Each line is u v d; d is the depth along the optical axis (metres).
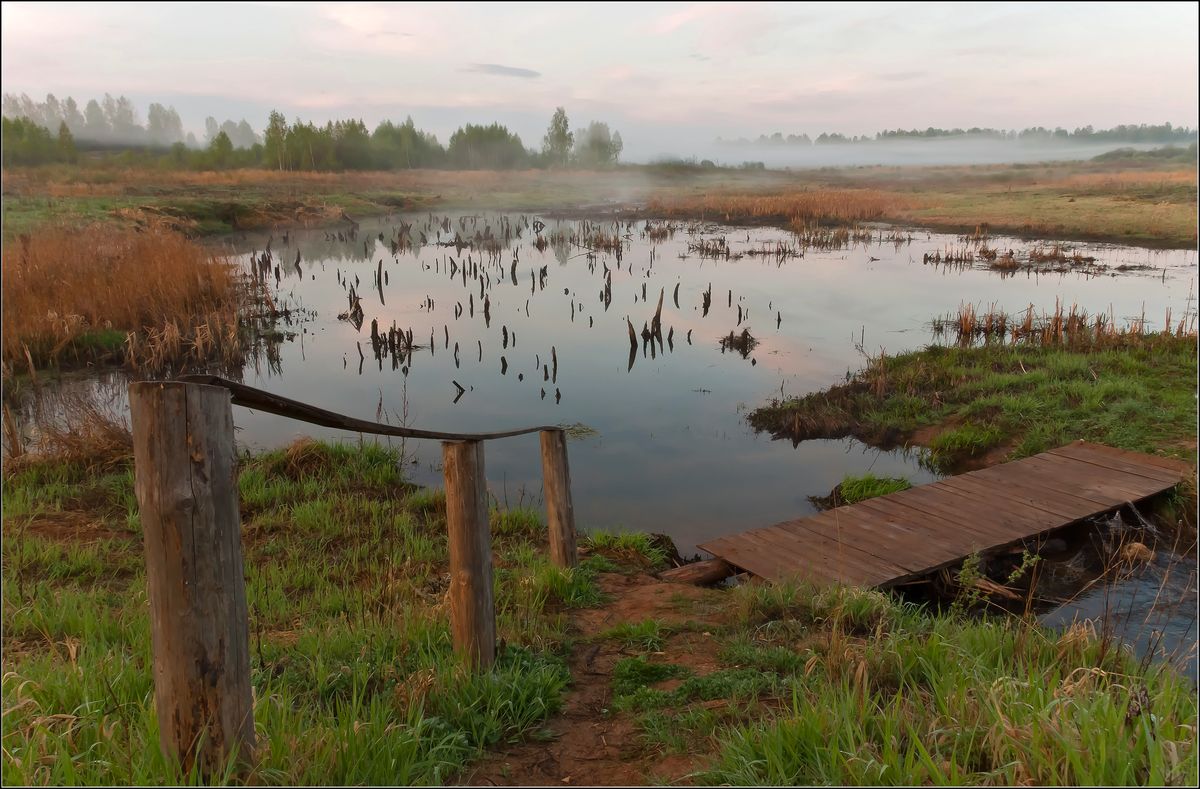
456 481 4.55
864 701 3.68
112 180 50.72
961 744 3.38
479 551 4.62
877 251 31.84
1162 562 8.30
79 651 4.81
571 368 16.22
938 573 7.57
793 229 39.62
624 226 41.66
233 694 2.81
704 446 12.24
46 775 2.90
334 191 54.09
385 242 35.62
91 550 7.58
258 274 26.23
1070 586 7.91
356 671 4.39
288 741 3.24
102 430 10.72
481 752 3.78
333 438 12.05
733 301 22.44
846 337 18.25
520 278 26.47
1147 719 3.25
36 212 31.66
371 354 17.33
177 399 2.62
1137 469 9.88
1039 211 41.34
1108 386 12.51
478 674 4.43
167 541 2.66
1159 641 4.82
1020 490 9.41
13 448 10.45
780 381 15.20
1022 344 15.65
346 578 7.13
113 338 16.36
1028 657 4.76
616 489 10.65
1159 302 20.44
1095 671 3.95
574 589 6.58
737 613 6.01
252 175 61.00
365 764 3.23
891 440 12.38
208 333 16.41
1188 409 11.70
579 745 4.00
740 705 4.27
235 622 2.81
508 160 111.81
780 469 11.38
